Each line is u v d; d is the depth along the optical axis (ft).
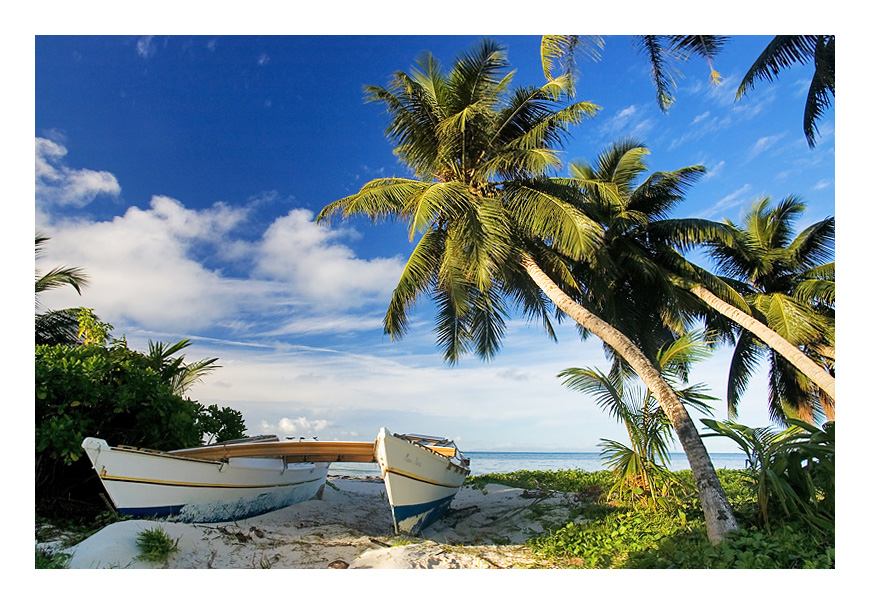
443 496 29.43
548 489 40.88
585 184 39.47
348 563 19.77
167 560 18.62
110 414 24.99
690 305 46.62
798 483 21.90
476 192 38.75
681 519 25.05
